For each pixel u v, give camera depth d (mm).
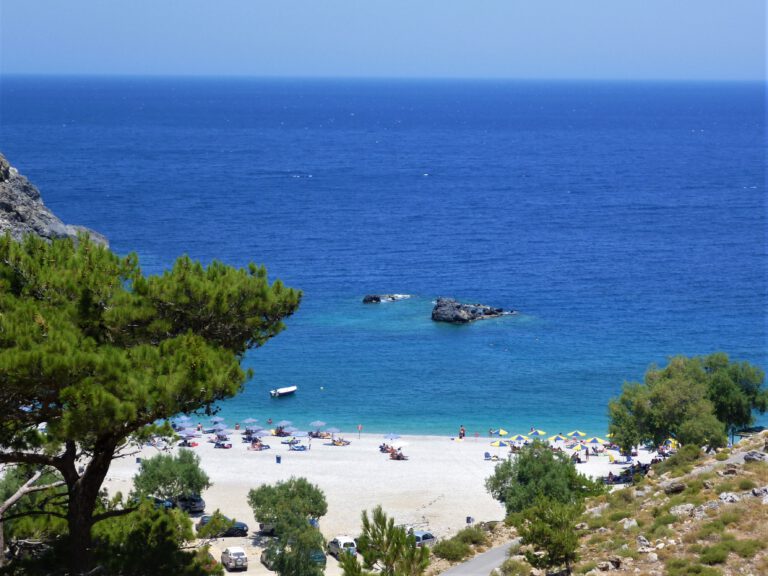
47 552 40281
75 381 35625
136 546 40188
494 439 139250
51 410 38031
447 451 132000
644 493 62312
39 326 36469
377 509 36562
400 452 129250
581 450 131125
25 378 34750
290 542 82625
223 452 129625
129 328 39375
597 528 58156
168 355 37938
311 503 94062
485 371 172750
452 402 157375
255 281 42781
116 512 40750
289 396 160250
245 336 43281
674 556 49250
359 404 156625
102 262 41094
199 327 41594
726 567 46594
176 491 97625
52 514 40750
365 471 121188
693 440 110750
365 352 182625
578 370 173750
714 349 186625
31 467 46562
